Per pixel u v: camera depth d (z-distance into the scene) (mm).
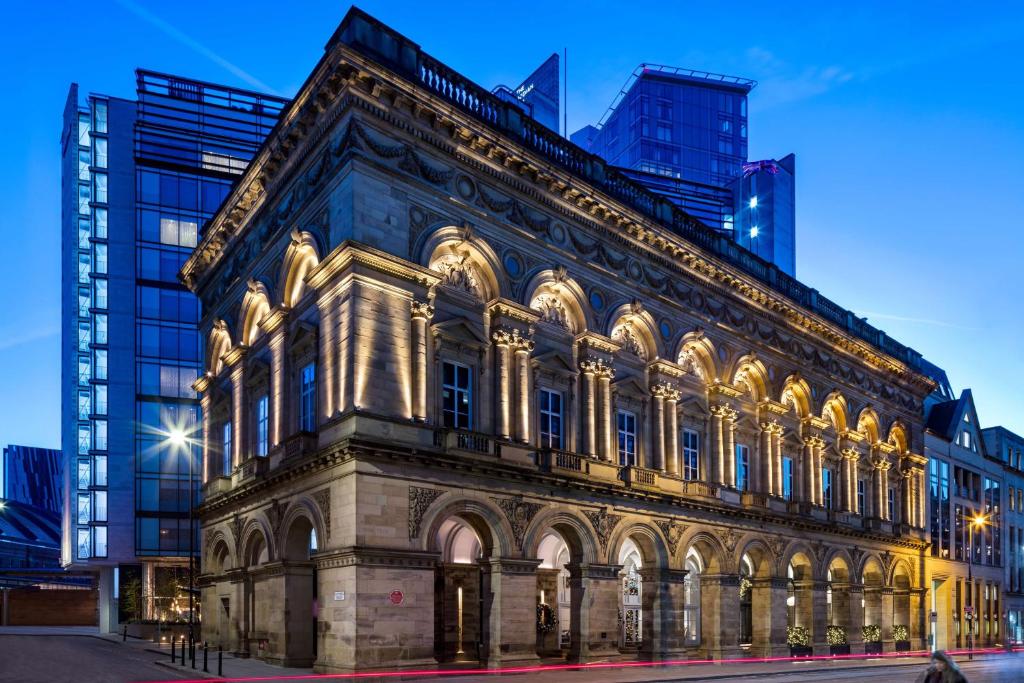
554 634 36750
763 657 41625
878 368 56844
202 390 43469
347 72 28047
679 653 36219
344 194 28359
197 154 70000
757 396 45938
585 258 36000
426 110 29938
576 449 34281
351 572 25703
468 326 30562
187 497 65938
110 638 51125
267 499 32656
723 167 138625
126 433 65312
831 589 49906
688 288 41656
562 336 34812
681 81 139250
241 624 34125
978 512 70375
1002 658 55031
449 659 31875
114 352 65750
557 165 34281
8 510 133625
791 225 124750
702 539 38875
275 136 33281
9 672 28000
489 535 30172
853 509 51969
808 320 49406
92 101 68750
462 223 31062
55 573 79062
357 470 26062
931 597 59500
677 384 39750
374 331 27641
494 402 31406
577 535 33031
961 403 70375
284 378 32750
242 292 38781
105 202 67438
